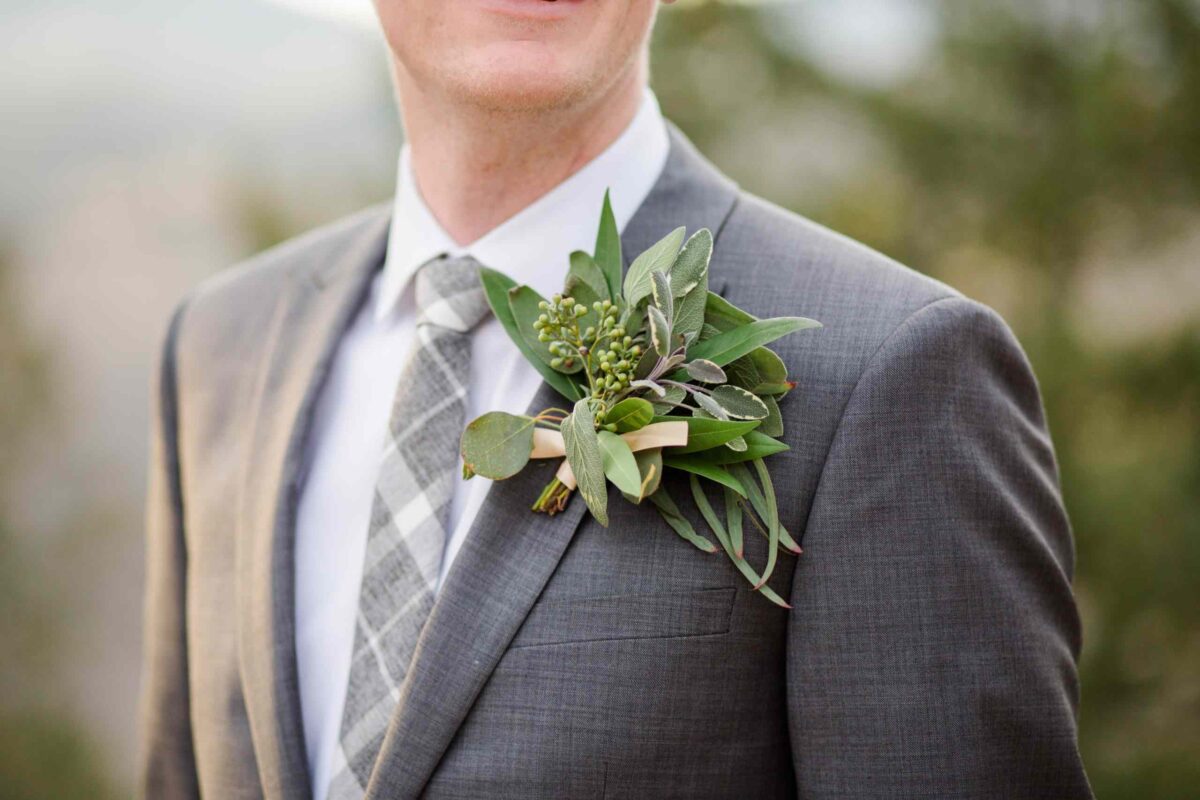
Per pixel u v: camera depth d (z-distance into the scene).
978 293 3.07
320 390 1.15
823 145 3.23
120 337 5.89
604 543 0.93
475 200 1.09
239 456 1.21
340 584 1.08
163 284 6.03
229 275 1.40
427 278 1.09
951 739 0.88
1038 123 2.98
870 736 0.89
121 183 6.63
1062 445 2.84
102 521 5.42
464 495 1.02
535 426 0.96
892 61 3.16
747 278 1.02
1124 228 2.90
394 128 4.09
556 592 0.93
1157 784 2.71
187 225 6.13
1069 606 0.97
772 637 0.93
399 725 0.93
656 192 1.08
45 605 5.20
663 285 0.87
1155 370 2.81
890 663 0.89
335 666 1.06
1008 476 0.94
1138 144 2.82
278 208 4.23
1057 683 0.92
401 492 1.02
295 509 1.10
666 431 0.88
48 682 5.10
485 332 1.07
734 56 3.34
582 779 0.90
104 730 5.02
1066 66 2.91
